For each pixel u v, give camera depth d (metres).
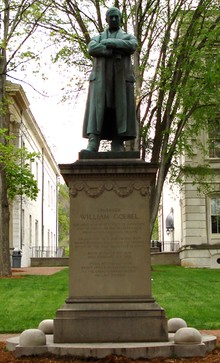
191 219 37.97
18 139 41.12
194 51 25.64
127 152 10.13
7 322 14.06
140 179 9.93
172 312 15.19
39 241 54.44
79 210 9.88
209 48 26.33
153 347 8.70
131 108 10.58
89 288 9.65
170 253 40.19
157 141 29.09
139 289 9.62
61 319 9.36
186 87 26.41
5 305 16.80
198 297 18.27
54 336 9.32
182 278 24.81
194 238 37.75
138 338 9.28
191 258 37.28
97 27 27.12
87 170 9.88
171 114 28.02
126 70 10.59
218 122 31.72
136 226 9.82
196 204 38.06
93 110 10.41
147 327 9.31
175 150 30.41
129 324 9.32
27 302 17.28
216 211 38.00
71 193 9.91
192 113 29.11
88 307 9.48
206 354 9.00
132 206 9.88
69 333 9.31
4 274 26.62
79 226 9.84
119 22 10.81
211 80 25.45
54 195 71.50
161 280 23.75
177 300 17.53
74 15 26.42
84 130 10.65
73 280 9.68
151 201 28.45
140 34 26.06
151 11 26.70
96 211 9.86
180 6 26.55
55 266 44.38
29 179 31.47
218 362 8.34
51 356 8.72
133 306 9.47
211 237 37.78
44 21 29.11
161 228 67.56
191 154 32.47
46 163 61.09
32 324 13.68
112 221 9.84
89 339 9.29
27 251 45.00
